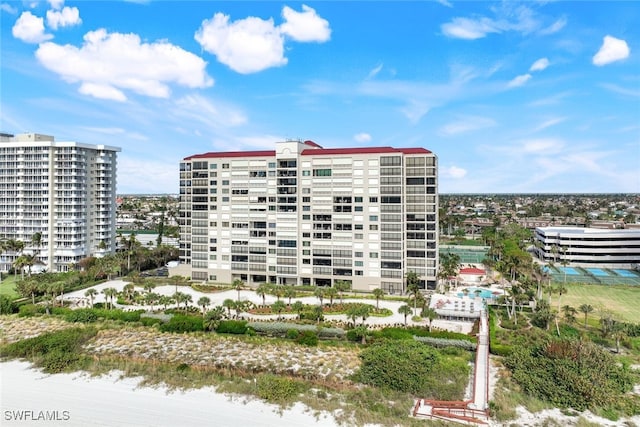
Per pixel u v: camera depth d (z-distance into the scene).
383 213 128.25
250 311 109.38
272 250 138.62
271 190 138.12
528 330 96.31
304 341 88.56
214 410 63.22
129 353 84.06
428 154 128.00
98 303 116.44
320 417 61.38
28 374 75.75
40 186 163.12
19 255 157.75
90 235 171.00
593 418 61.78
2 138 170.50
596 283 150.75
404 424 59.22
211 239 145.00
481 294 132.25
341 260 132.50
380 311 108.81
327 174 132.75
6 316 106.88
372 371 71.75
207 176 144.75
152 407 64.06
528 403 64.94
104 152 175.25
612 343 90.19
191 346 87.75
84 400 66.19
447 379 72.12
